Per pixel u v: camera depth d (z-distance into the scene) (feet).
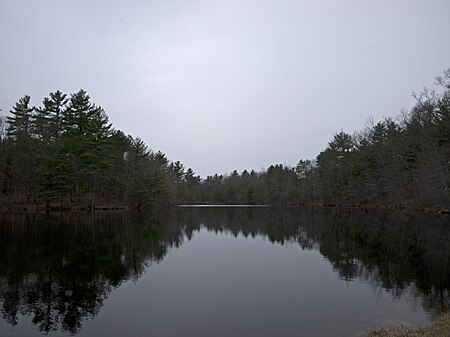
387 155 210.79
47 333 35.40
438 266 64.03
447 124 145.89
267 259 73.15
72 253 76.18
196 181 513.45
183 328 35.94
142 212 227.20
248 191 465.47
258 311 40.88
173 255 77.56
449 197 144.25
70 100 184.85
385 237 100.07
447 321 32.86
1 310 41.93
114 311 41.42
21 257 71.10
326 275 58.54
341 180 275.80
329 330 34.45
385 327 34.22
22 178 174.40
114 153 213.05
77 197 194.70
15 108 183.62
